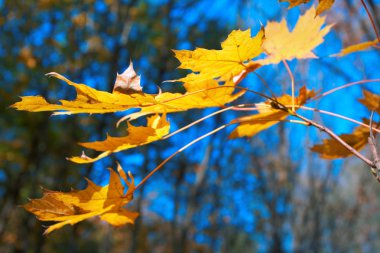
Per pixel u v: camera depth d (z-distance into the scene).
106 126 7.80
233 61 1.14
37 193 8.70
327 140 1.48
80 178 8.14
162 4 8.02
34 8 7.89
